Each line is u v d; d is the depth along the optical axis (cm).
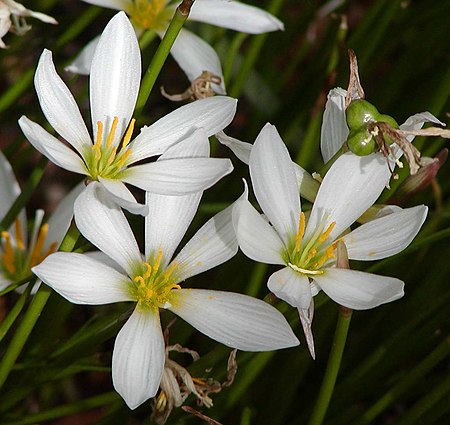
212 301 42
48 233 50
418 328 53
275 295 42
